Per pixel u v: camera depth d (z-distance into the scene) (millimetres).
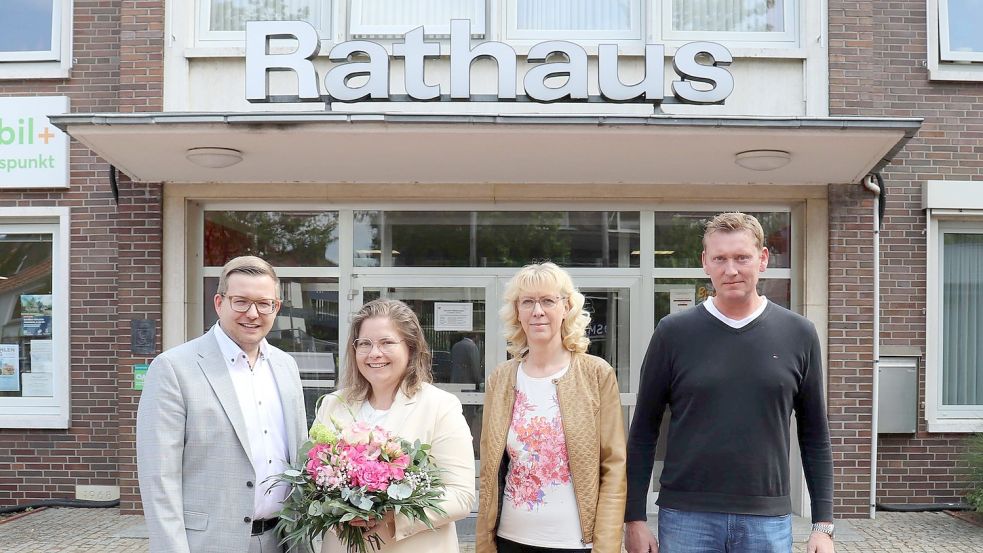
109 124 5219
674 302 6621
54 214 6715
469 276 6621
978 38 6820
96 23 6797
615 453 2982
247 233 6699
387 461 2602
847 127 5184
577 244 6641
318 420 2906
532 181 6422
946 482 6594
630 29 6773
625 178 6332
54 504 6613
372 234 6676
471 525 5992
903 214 6633
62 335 6703
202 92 6516
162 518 2586
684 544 2865
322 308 6664
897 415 6465
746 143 5453
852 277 6379
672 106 6234
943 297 6875
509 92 5652
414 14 6773
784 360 2846
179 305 6441
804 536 5793
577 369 3051
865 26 6500
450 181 6422
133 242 6465
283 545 2812
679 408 2920
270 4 6844
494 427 3051
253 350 2893
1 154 6703
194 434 2695
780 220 6633
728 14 6777
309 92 5680
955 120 6660
